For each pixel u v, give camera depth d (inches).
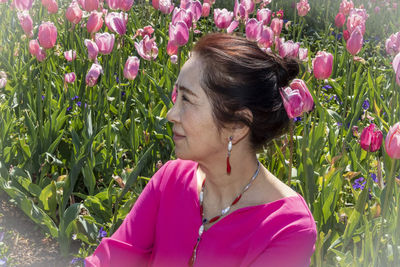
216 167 62.6
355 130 151.3
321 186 128.3
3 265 115.9
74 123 153.6
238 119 58.3
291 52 149.4
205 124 59.2
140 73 183.0
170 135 150.7
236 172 62.5
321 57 130.8
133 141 145.0
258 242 59.1
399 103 166.9
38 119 150.9
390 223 109.3
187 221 65.2
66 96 167.5
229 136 60.1
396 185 114.1
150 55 157.1
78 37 201.0
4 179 133.2
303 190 126.9
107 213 126.6
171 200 67.4
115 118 169.9
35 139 141.3
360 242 122.0
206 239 62.6
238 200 63.0
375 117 167.3
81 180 149.2
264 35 145.6
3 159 139.8
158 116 157.2
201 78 58.1
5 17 252.5
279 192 62.3
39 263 119.1
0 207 138.3
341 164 133.9
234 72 56.7
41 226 123.9
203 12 199.8
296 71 61.9
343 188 141.1
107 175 142.9
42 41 140.6
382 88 221.8
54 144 139.6
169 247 66.1
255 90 57.4
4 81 165.2
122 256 70.2
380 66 272.8
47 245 125.8
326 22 284.5
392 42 161.8
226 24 174.6
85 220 123.2
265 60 58.2
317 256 103.1
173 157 137.1
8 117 146.9
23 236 128.4
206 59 58.1
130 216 71.9
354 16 183.3
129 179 115.3
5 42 224.7
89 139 132.6
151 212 70.1
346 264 104.3
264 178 63.7
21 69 182.7
